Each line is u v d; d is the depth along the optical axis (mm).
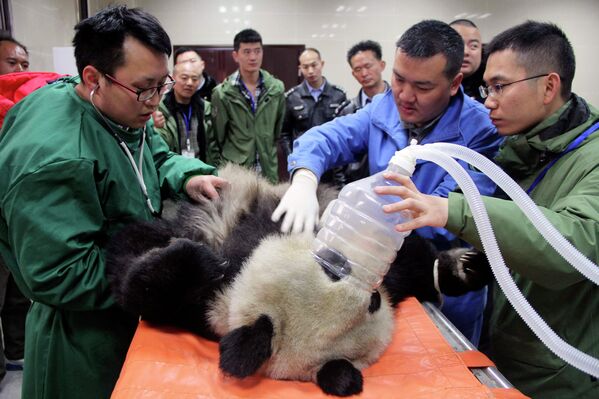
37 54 4008
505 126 1391
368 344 1002
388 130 1738
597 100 6965
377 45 3967
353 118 1848
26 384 1366
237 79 3934
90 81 1247
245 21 6371
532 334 1393
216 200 1396
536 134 1361
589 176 1202
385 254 971
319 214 1284
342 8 6461
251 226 1233
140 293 1057
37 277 1135
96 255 1213
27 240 1132
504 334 1491
